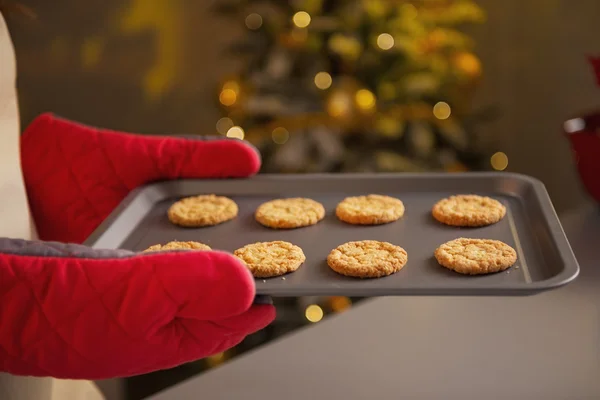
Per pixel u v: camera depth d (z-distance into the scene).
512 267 0.76
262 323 0.64
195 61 1.83
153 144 0.92
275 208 0.89
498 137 1.84
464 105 1.65
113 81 1.83
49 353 0.62
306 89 1.44
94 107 1.85
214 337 0.63
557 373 0.73
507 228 0.84
